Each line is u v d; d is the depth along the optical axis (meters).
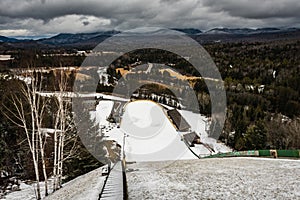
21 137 19.55
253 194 10.38
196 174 13.31
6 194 15.99
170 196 10.20
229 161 17.78
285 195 10.21
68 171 19.03
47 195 14.12
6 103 19.16
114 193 8.84
